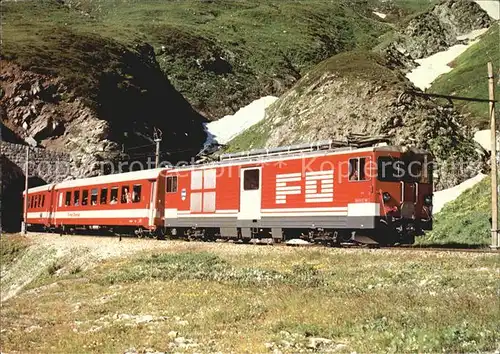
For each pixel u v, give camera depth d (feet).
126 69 302.86
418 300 52.70
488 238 112.88
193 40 399.65
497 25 354.54
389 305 51.21
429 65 350.43
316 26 485.56
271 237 102.83
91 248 123.13
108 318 59.21
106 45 313.12
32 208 183.62
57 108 251.19
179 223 117.39
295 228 93.20
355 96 222.48
